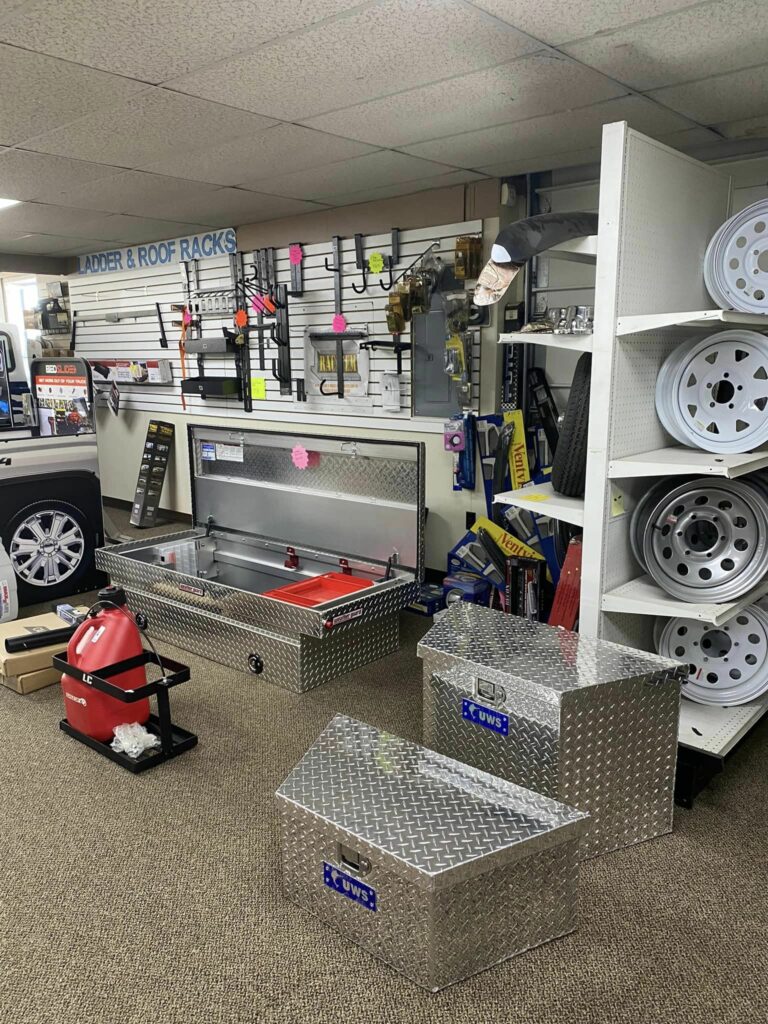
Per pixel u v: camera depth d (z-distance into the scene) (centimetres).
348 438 415
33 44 229
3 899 216
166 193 449
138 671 304
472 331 443
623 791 234
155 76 257
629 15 213
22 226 561
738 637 283
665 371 273
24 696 350
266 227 545
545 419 432
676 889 218
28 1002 181
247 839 243
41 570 481
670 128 329
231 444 480
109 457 762
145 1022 175
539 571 407
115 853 236
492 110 299
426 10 209
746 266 261
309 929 204
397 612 397
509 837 187
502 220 418
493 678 235
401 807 201
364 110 296
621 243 245
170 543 480
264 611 354
